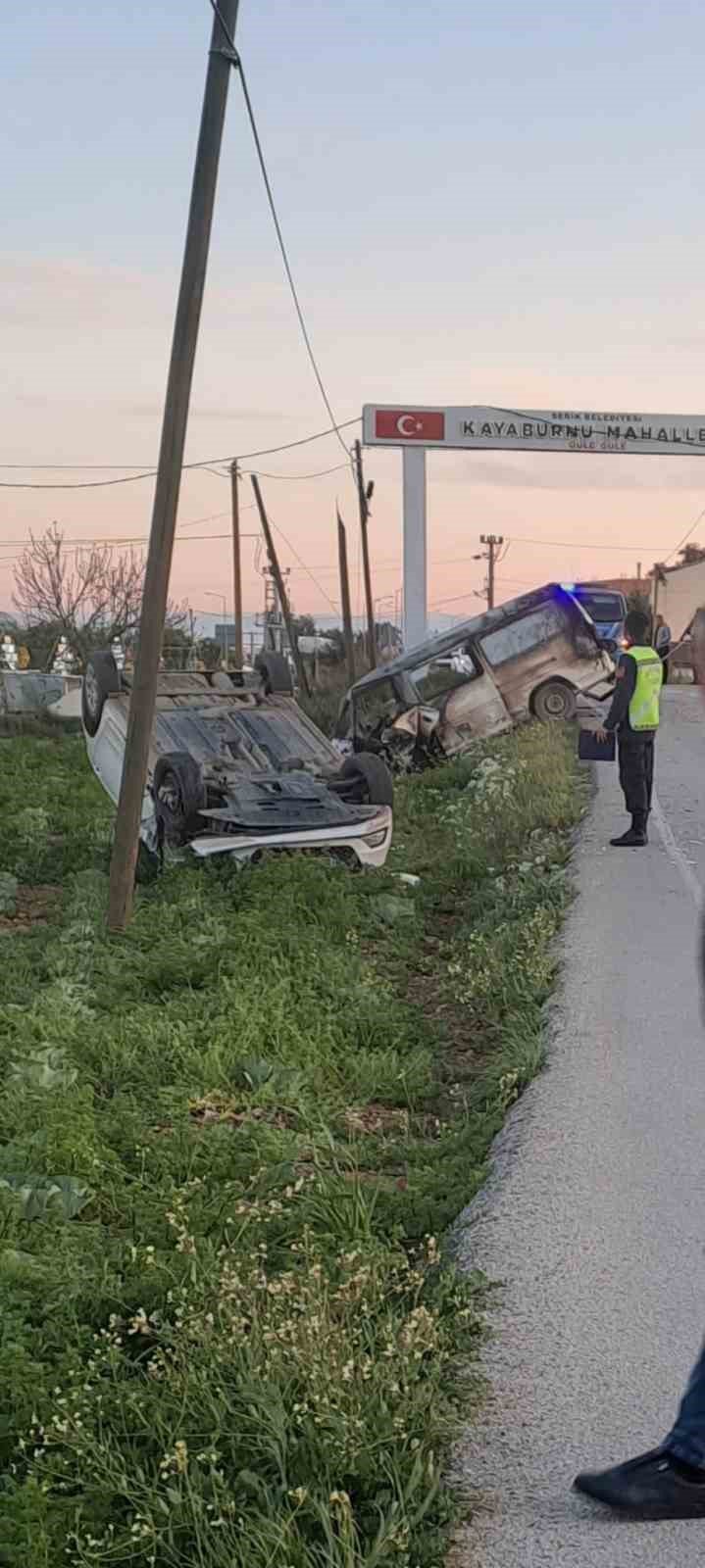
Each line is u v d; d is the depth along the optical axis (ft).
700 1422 11.28
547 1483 11.94
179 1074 23.57
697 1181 18.43
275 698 52.39
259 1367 12.69
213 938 32.65
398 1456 11.80
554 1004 26.81
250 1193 17.95
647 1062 23.34
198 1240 15.84
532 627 74.38
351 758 46.70
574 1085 22.33
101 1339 13.58
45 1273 15.02
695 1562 10.89
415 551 128.36
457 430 127.34
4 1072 23.15
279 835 41.96
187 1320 13.55
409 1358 13.12
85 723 52.65
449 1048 26.40
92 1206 17.81
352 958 31.40
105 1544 10.82
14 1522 10.82
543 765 55.06
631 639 41.65
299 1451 11.80
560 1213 17.48
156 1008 27.25
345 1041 25.85
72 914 38.78
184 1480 11.25
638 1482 11.26
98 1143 19.47
